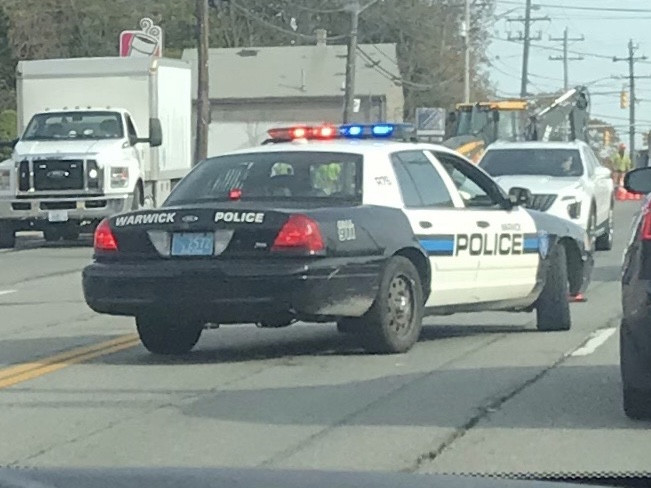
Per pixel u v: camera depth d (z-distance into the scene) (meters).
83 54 66.06
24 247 27.81
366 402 9.59
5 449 8.16
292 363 11.44
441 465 7.63
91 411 9.36
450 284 12.11
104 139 27.02
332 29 80.25
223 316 10.89
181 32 74.56
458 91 79.88
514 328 13.88
